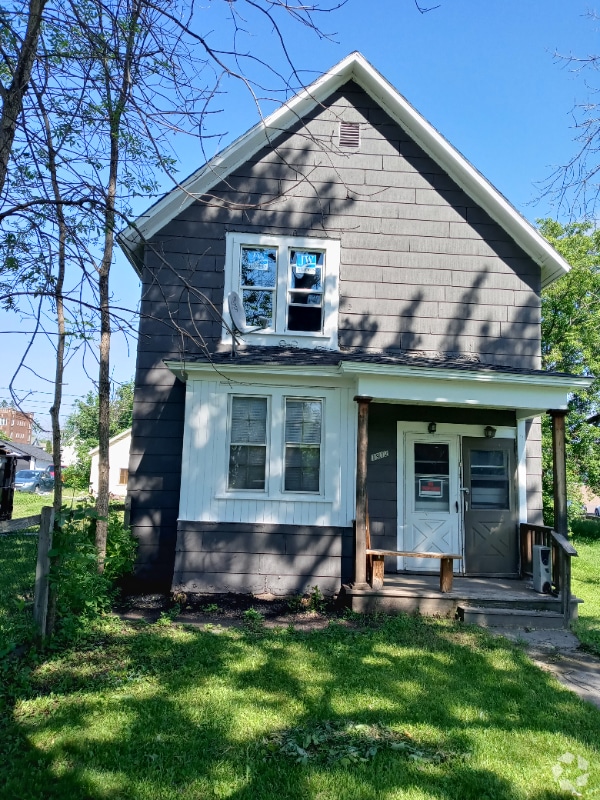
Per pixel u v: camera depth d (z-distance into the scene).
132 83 4.61
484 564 9.80
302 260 10.38
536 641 7.24
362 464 8.43
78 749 4.14
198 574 8.89
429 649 6.54
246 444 9.34
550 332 20.80
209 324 9.97
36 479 38.09
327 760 4.09
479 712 4.98
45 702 4.84
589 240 19.59
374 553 8.23
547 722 4.86
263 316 10.20
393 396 8.55
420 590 8.28
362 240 10.40
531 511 10.07
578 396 20.92
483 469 10.08
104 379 8.62
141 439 9.77
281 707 4.90
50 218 4.85
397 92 10.27
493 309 10.44
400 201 10.52
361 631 7.19
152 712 4.72
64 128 5.01
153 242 10.05
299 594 8.86
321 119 10.52
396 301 10.32
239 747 4.23
